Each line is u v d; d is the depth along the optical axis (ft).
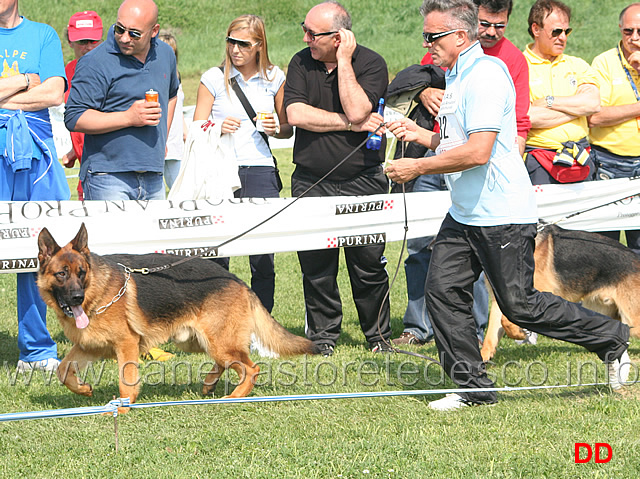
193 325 24.11
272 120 28.58
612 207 31.78
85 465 18.31
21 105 26.25
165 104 28.22
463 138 21.09
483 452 18.67
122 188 27.53
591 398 22.70
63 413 19.21
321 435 20.24
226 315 24.21
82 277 22.07
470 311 22.45
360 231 29.01
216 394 25.02
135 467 18.31
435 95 28.37
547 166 30.53
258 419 21.85
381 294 29.89
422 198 29.73
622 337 22.35
